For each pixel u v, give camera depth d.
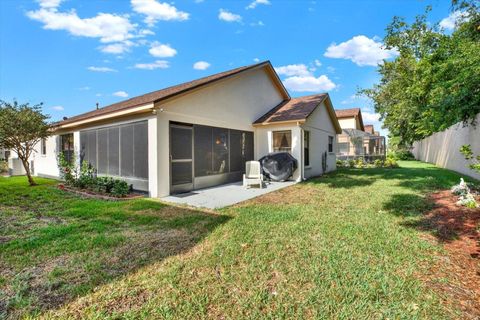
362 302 2.40
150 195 7.64
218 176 9.99
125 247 3.73
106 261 3.28
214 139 9.79
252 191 8.61
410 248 3.61
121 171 8.72
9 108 9.22
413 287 2.64
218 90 9.91
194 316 2.24
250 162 10.19
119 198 7.37
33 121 9.62
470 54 5.15
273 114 12.84
